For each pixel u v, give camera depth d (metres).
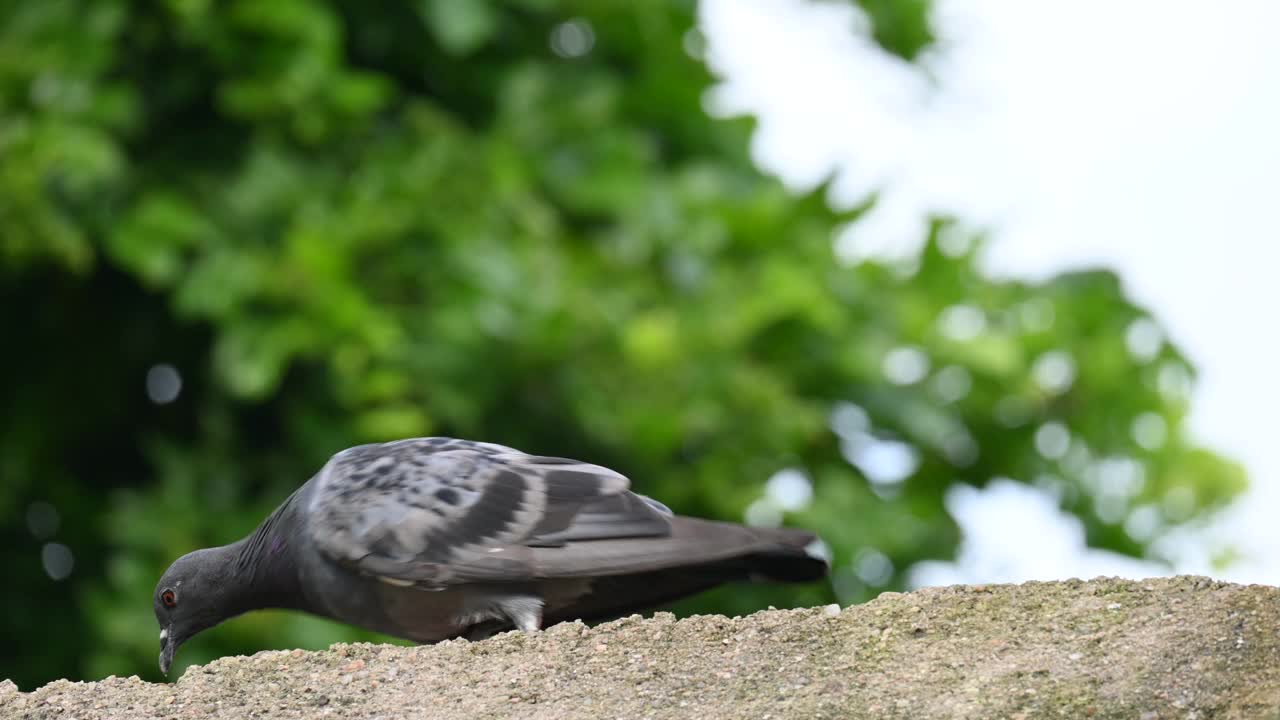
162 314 13.18
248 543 8.20
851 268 13.68
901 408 13.29
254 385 11.66
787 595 12.82
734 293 13.10
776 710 5.98
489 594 7.45
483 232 12.45
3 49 11.81
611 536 7.43
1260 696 5.55
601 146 13.33
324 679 6.61
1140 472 14.70
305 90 12.31
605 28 14.09
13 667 12.83
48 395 13.16
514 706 6.25
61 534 13.08
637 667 6.42
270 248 12.28
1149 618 6.12
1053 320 14.05
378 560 7.43
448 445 7.89
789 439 12.70
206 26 12.34
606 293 12.85
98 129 11.82
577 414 12.39
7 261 12.17
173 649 8.30
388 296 12.41
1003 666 6.00
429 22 12.96
